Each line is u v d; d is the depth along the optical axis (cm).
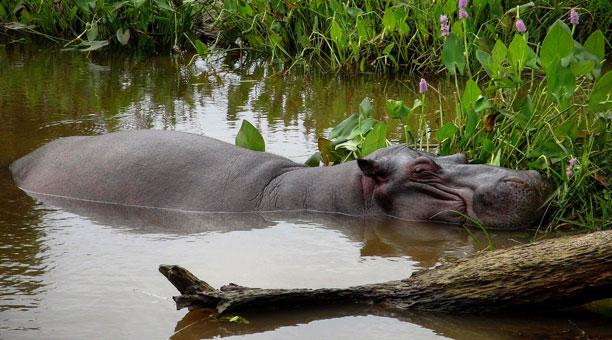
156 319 1153
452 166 1619
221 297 1159
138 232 1525
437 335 1111
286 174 1731
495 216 1548
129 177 1731
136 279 1287
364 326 1137
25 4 3139
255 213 1670
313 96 2438
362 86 2536
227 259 1382
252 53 2945
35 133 2062
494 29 2448
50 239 1471
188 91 2497
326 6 2761
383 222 1608
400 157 1642
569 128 1684
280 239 1495
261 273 1315
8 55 2895
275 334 1114
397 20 2583
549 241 1173
